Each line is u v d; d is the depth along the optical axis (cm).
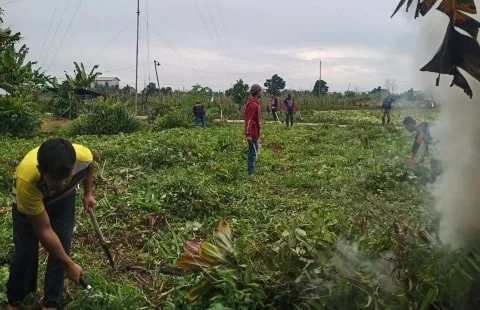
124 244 580
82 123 2202
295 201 775
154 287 458
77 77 3212
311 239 396
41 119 2255
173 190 736
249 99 1044
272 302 382
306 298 368
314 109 4622
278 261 390
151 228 620
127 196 746
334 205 704
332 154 1426
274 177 1027
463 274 329
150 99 3838
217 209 711
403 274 355
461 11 295
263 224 639
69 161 341
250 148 1041
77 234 594
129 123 2220
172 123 2494
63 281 405
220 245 405
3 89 2256
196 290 391
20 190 351
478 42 309
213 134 1856
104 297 412
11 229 592
